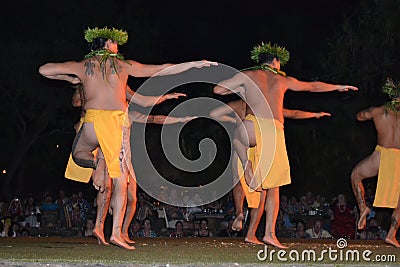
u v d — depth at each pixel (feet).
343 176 55.57
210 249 25.40
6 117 71.41
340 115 55.26
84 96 25.30
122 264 19.66
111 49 25.75
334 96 54.60
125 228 28.40
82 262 19.99
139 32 71.26
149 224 41.39
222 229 42.60
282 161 27.53
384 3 51.31
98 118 24.84
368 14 52.54
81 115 27.07
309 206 45.01
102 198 26.68
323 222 43.73
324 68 53.42
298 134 56.08
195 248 25.90
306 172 56.18
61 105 67.26
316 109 55.42
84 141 25.12
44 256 21.71
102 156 26.11
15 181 77.61
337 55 52.60
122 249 24.85
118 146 24.86
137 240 31.73
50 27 69.21
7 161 75.77
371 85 52.01
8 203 48.60
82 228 44.45
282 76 28.30
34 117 69.51
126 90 27.78
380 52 51.31
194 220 44.11
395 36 51.03
